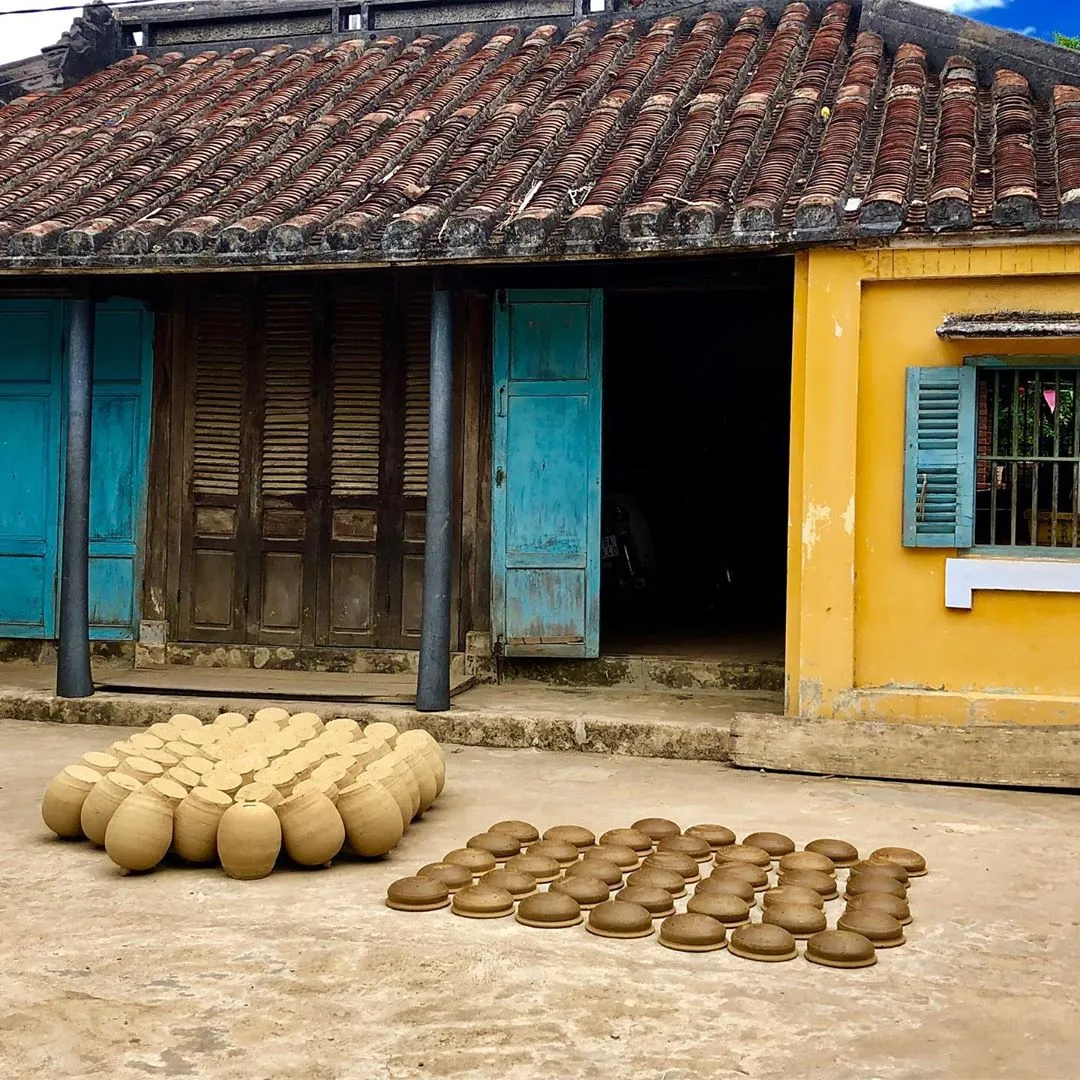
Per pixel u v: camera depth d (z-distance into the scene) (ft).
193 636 31.86
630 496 38.34
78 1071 11.39
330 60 36.29
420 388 30.78
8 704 28.12
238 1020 12.46
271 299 31.42
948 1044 12.05
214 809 17.35
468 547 30.19
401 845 18.79
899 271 23.39
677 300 41.29
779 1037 12.15
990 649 23.49
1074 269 22.57
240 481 31.65
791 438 24.44
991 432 23.82
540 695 28.40
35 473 32.09
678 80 30.89
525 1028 12.30
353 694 27.53
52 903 16.16
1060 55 28.43
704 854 17.75
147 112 34.58
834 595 23.85
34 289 27.94
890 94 28.07
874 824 20.13
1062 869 17.72
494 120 30.25
